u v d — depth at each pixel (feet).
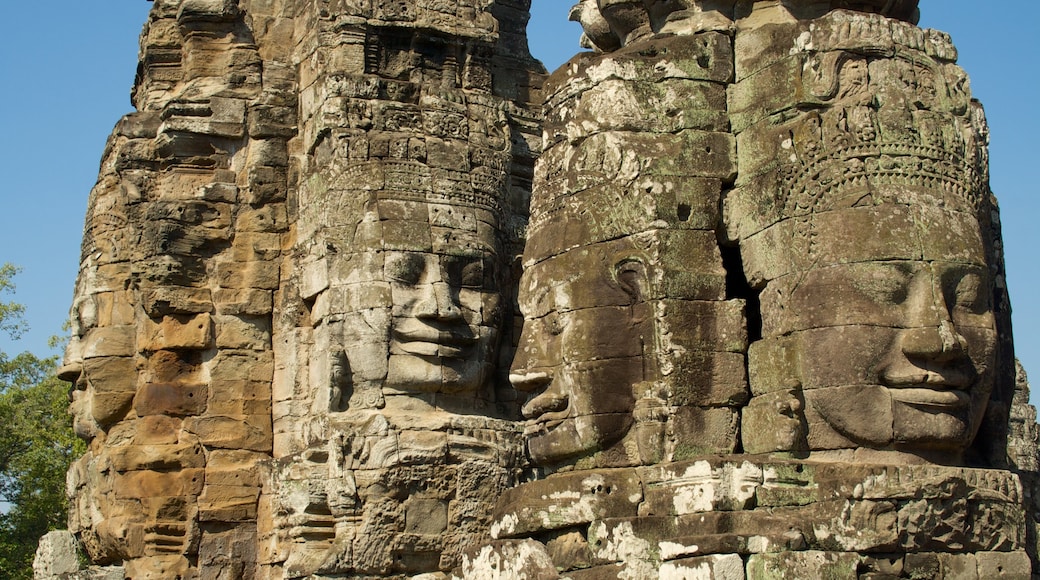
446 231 58.85
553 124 39.75
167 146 65.67
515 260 61.67
